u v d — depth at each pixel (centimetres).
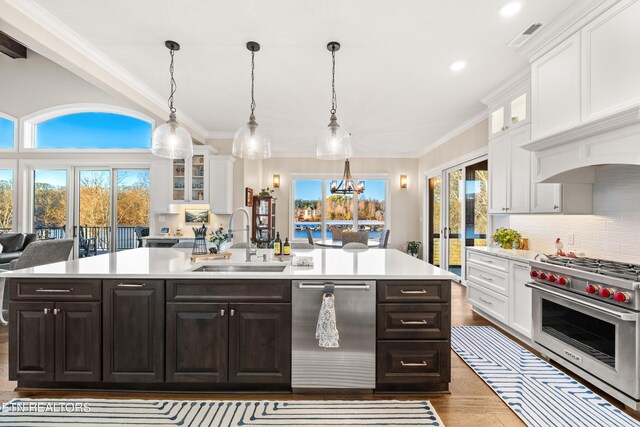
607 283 207
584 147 233
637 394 191
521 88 340
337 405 207
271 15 247
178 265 248
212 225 607
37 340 218
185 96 416
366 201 785
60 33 264
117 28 266
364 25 260
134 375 218
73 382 223
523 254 331
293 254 306
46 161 633
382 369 217
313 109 463
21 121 632
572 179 274
